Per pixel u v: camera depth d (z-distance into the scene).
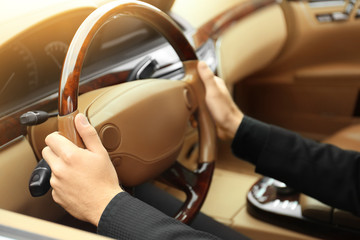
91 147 0.58
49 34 0.90
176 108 0.77
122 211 0.56
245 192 1.22
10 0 0.87
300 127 1.85
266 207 1.03
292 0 1.75
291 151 0.83
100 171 0.57
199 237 0.56
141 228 0.55
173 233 0.55
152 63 1.00
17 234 0.50
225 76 1.40
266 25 1.68
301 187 0.83
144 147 0.71
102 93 0.72
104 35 0.97
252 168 1.51
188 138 1.18
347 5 1.71
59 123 0.59
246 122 0.85
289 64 1.79
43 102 0.80
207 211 1.12
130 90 0.72
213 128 0.87
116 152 0.67
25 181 0.73
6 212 0.54
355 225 0.91
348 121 1.77
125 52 1.03
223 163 1.55
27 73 0.86
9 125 0.72
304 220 0.97
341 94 1.75
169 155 0.76
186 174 0.84
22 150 0.73
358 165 0.81
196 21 1.41
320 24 1.73
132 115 0.69
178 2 1.39
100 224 0.56
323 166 0.82
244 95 1.87
